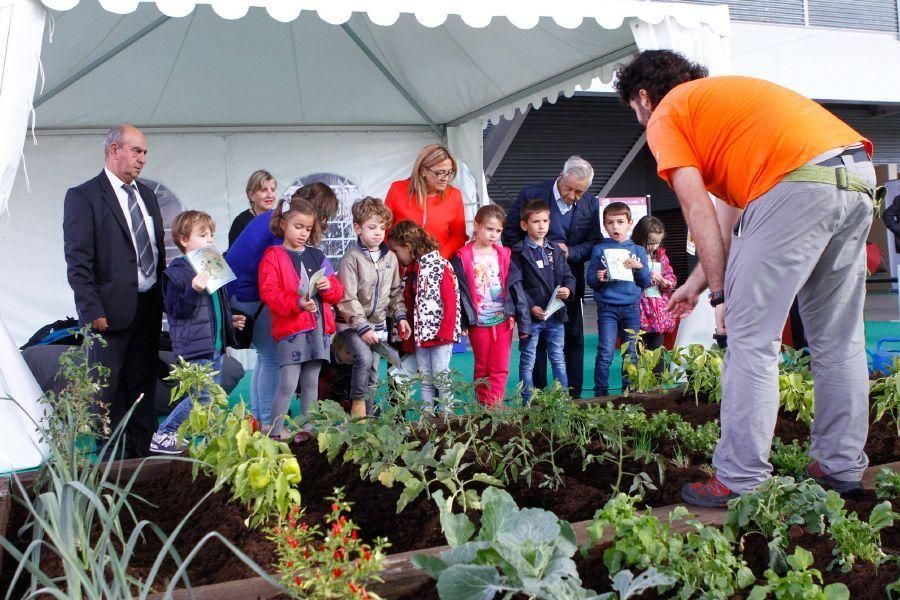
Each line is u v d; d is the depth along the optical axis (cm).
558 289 546
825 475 279
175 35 714
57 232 800
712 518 238
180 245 459
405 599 201
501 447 315
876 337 856
